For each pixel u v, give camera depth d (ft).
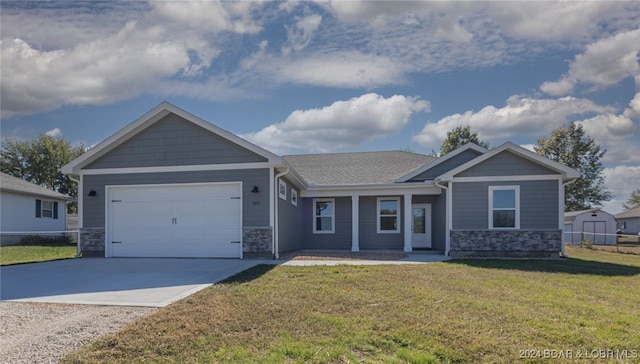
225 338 15.05
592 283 27.25
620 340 14.84
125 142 42.47
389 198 58.34
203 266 34.24
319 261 38.14
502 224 44.68
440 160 55.21
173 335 15.31
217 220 40.86
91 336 15.43
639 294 23.50
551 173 44.04
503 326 16.29
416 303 20.07
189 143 41.60
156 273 30.63
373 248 57.88
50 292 23.71
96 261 38.70
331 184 55.26
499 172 44.93
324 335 15.31
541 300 21.12
